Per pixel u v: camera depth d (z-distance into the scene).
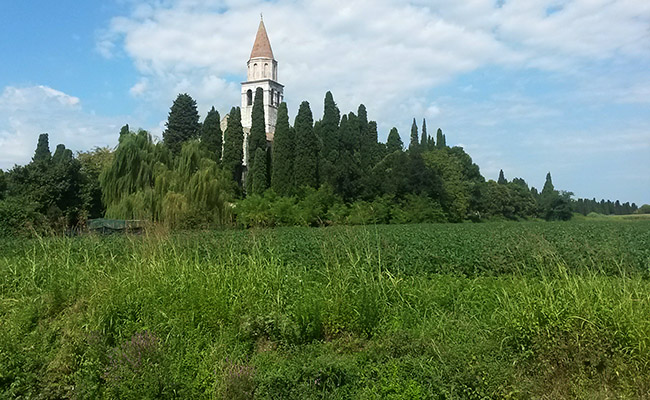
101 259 11.69
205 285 8.90
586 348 6.11
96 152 51.94
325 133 69.62
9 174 32.28
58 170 32.09
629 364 5.93
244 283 8.96
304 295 8.40
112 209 31.98
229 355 6.89
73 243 12.91
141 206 29.89
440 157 67.44
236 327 7.64
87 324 7.55
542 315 6.70
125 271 10.09
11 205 17.77
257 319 7.49
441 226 35.34
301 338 7.42
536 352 6.30
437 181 57.62
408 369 6.23
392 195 52.31
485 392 5.62
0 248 13.68
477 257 11.99
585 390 5.77
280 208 39.00
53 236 12.87
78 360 6.79
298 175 51.09
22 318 8.15
